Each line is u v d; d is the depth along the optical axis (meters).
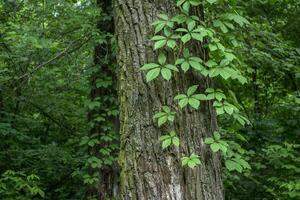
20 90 7.31
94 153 6.35
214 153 2.97
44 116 8.77
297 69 6.93
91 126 6.09
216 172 2.97
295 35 8.30
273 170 6.62
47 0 6.18
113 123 6.30
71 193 8.02
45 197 7.80
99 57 6.48
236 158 3.21
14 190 6.13
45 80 7.36
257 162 6.73
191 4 2.86
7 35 6.25
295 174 6.22
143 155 2.87
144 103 2.90
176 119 2.88
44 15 6.32
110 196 6.18
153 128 2.87
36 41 5.58
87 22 6.23
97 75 6.36
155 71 2.72
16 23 6.34
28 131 8.73
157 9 2.97
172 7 2.97
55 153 7.62
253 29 6.52
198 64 2.78
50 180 8.03
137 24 2.97
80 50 6.65
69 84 7.34
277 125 7.05
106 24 6.44
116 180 6.20
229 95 3.24
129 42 2.98
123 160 2.94
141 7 2.98
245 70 5.82
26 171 7.52
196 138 2.90
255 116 7.70
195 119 2.92
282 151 5.99
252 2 7.54
